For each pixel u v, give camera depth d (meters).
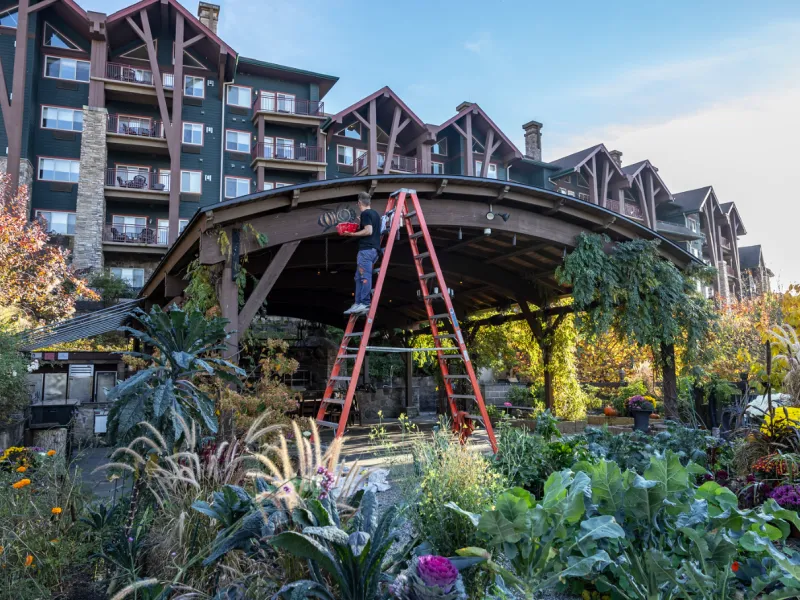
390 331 16.19
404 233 9.39
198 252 7.59
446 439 4.64
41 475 4.16
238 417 5.64
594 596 3.21
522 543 2.61
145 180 22.42
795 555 2.51
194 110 23.59
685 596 2.49
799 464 4.57
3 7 21.11
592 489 2.92
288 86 25.36
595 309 9.54
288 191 6.97
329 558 2.34
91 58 21.75
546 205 8.91
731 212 41.12
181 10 22.77
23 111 20.38
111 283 19.33
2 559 2.95
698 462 5.67
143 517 3.32
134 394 3.45
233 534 2.64
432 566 2.26
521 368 16.64
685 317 9.73
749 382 7.50
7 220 12.67
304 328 17.89
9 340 6.77
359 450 8.59
